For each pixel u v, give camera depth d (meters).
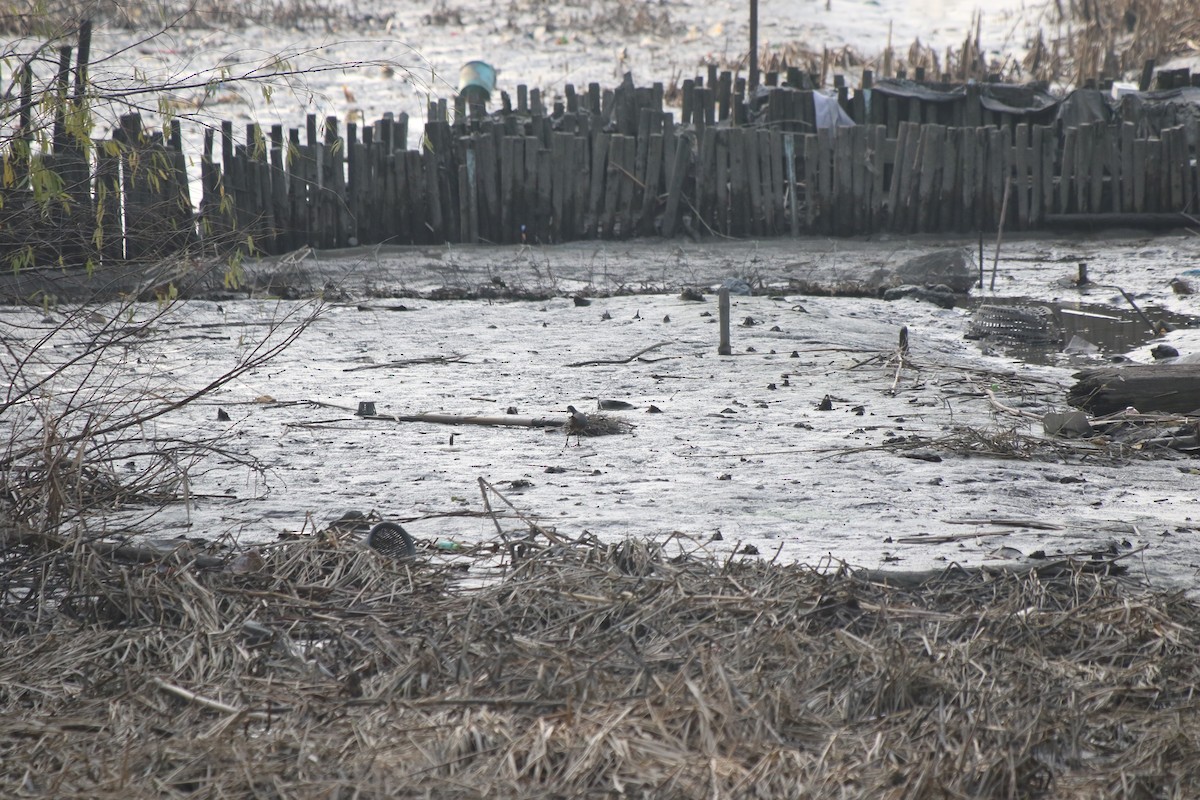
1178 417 31.22
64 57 20.30
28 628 16.17
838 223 76.81
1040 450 28.81
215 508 22.23
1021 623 15.92
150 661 15.13
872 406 33.84
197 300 50.31
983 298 58.81
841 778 12.12
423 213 73.62
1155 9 120.62
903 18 137.12
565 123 75.00
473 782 11.95
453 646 15.18
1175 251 70.25
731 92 85.50
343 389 35.53
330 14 125.12
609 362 40.28
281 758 12.60
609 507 22.58
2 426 26.12
